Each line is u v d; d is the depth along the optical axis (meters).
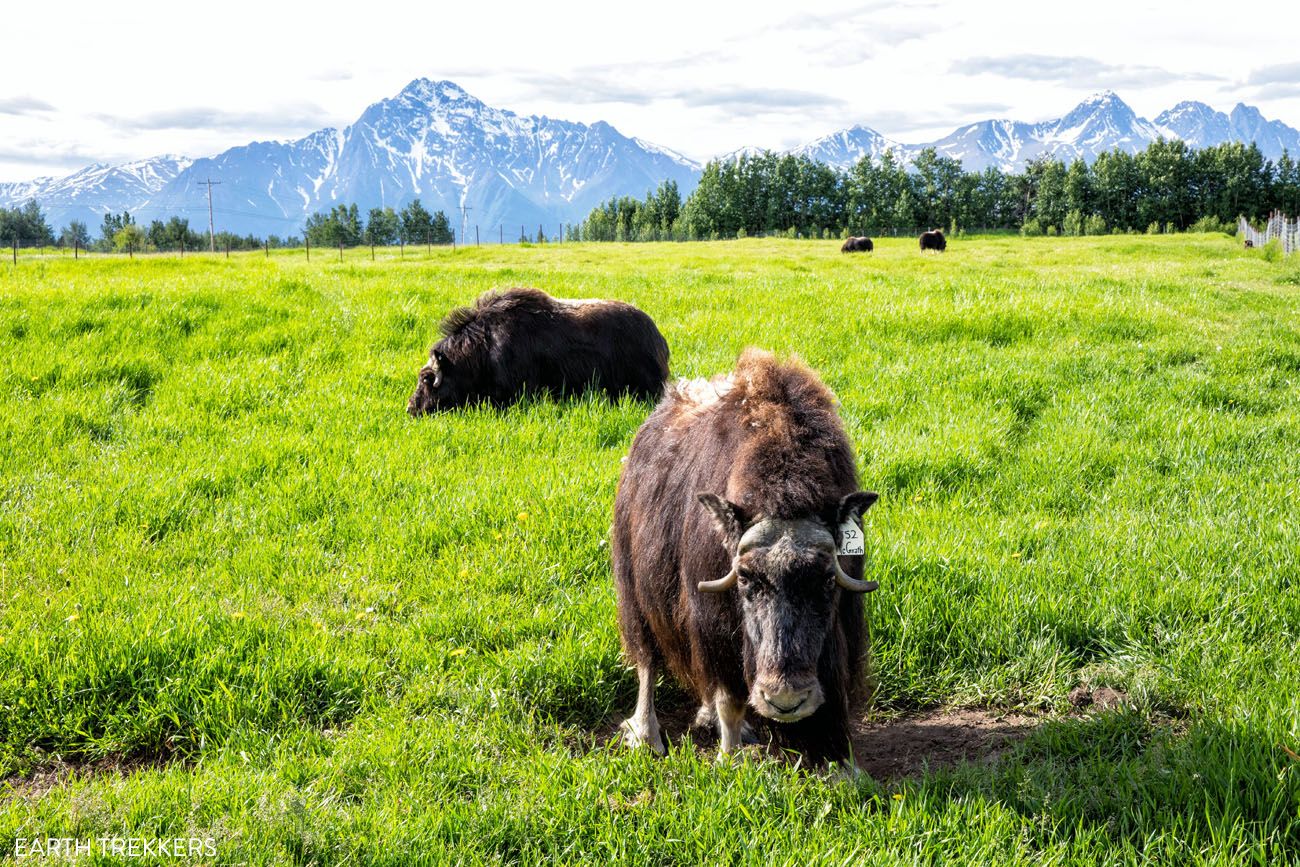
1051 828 3.51
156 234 150.38
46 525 6.76
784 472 3.61
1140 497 7.04
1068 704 4.65
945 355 11.59
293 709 4.60
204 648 4.92
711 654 3.90
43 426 8.80
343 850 3.51
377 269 23.81
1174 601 5.16
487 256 53.34
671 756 4.11
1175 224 128.88
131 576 6.00
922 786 3.72
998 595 5.35
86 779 4.09
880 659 4.97
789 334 12.70
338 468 7.90
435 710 4.62
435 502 7.11
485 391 10.14
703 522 3.89
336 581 5.99
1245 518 6.32
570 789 3.84
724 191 134.38
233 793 3.83
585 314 10.59
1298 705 3.96
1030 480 7.53
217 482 7.63
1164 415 8.97
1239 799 3.49
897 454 7.73
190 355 11.34
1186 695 4.42
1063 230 130.00
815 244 74.69
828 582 3.41
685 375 11.06
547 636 5.25
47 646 4.85
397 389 10.68
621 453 8.26
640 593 4.44
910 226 131.75
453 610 5.54
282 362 11.27
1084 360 11.23
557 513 6.75
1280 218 50.38
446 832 3.63
